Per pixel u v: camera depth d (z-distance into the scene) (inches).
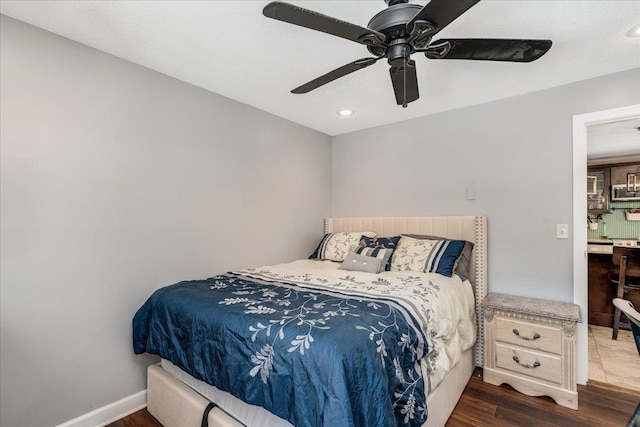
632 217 207.3
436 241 107.1
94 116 77.7
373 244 115.2
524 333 88.7
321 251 131.2
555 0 59.7
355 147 147.6
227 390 57.8
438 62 83.3
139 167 85.8
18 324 66.5
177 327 71.2
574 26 67.8
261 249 120.3
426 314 68.9
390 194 135.9
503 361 91.9
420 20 47.5
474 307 104.0
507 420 76.8
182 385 72.7
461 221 113.1
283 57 82.1
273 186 125.6
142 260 86.2
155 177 89.2
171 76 93.0
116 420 79.4
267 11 44.1
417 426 54.9
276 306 65.2
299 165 137.9
